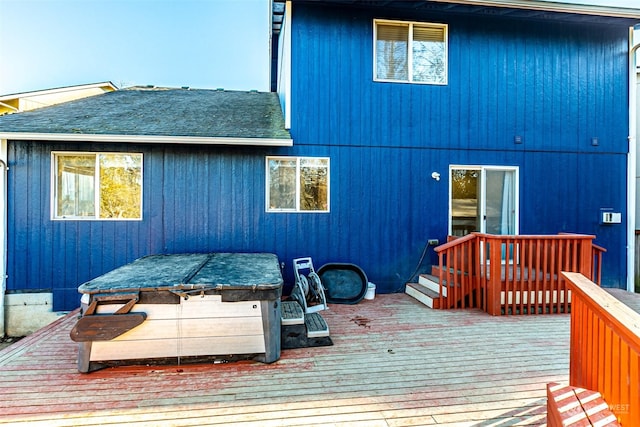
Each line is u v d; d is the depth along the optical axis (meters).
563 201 5.93
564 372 2.82
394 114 5.62
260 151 5.41
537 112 5.89
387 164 5.61
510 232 5.84
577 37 5.98
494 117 5.80
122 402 2.38
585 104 6.00
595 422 1.57
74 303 5.08
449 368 2.89
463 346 3.37
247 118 6.04
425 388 2.56
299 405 2.34
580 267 4.57
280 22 6.87
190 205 5.32
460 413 2.25
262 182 5.41
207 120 5.77
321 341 3.39
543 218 5.88
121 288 2.90
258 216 5.41
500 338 3.58
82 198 5.16
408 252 5.66
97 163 5.12
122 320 2.85
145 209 5.23
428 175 5.68
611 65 6.06
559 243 4.54
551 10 5.42
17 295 4.98
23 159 4.98
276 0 5.42
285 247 5.46
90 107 6.20
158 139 4.86
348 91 5.54
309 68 5.46
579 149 5.98
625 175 6.08
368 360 3.05
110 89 8.71
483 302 4.61
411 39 5.62
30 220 5.00
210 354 2.99
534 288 4.57
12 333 4.96
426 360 3.05
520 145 5.85
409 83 5.63
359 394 2.48
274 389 2.56
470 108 5.75
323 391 2.53
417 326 3.96
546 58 5.91
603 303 1.76
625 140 6.09
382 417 2.21
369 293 5.21
